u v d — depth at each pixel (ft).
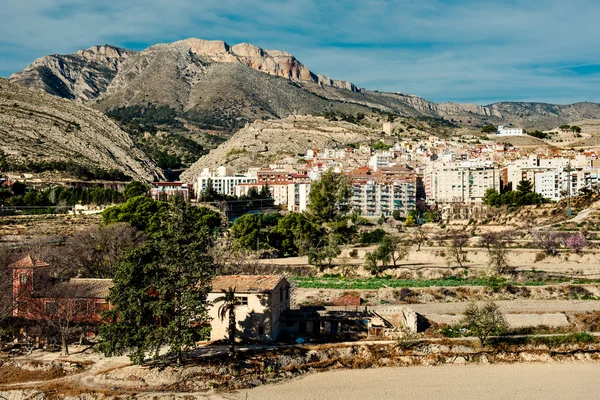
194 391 351.05
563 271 610.65
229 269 609.83
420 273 623.77
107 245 579.48
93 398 338.13
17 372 364.79
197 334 361.10
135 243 611.47
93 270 549.54
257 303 405.18
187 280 361.92
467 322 448.65
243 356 377.30
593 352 414.00
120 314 362.12
